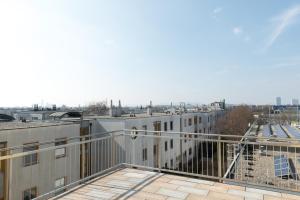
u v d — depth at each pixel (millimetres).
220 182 5559
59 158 14648
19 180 12375
